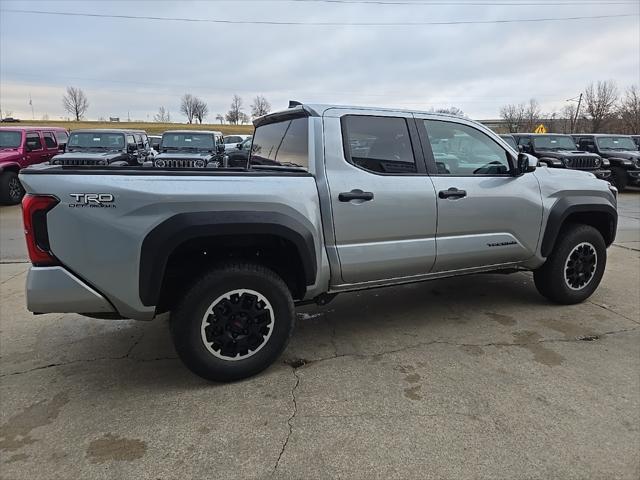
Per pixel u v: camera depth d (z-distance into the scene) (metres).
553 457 2.31
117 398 2.88
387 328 3.95
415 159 3.61
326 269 3.25
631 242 7.56
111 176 2.63
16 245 7.68
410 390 2.93
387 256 3.45
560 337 3.72
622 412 2.68
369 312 4.34
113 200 2.60
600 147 16.17
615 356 3.38
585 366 3.23
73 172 2.60
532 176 4.14
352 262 3.33
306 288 3.19
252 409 2.74
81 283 2.62
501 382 3.02
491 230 3.91
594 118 50.22
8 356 3.47
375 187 3.36
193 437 2.48
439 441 2.43
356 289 3.51
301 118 3.40
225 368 2.97
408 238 3.54
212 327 2.92
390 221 3.42
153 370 3.24
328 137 3.28
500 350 3.49
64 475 2.21
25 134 13.46
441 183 3.65
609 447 2.38
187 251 3.02
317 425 2.58
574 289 4.41
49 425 2.60
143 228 2.65
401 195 3.44
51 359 3.42
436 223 3.62
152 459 2.32
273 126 3.81
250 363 3.04
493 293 4.87
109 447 2.41
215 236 2.90
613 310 4.33
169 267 2.98
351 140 3.37
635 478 2.17
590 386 2.96
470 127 3.93
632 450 2.36
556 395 2.86
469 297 4.75
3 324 4.10
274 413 2.69
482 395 2.86
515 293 4.86
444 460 2.29
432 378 3.08
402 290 5.00
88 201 2.57
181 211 2.72
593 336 3.74
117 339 3.78
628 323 4.01
